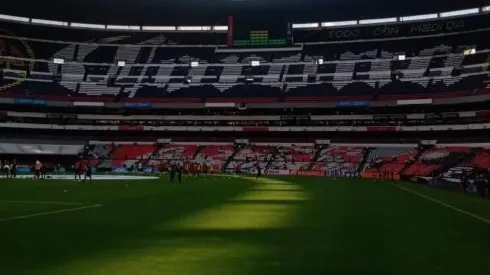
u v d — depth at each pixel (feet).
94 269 33.17
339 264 35.50
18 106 297.12
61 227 54.80
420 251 41.11
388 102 282.56
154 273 32.04
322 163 282.36
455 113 276.00
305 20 330.54
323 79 305.32
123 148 306.76
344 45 321.11
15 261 35.76
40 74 305.12
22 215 66.18
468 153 257.14
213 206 83.97
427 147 278.26
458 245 44.39
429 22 311.27
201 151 304.30
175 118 310.04
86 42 328.08
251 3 307.78
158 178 204.33
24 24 315.58
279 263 35.73
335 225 58.80
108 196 103.40
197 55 329.11
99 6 306.76
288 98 299.38
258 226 57.31
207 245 43.60
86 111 307.58
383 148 286.66
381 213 74.08
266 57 323.78
